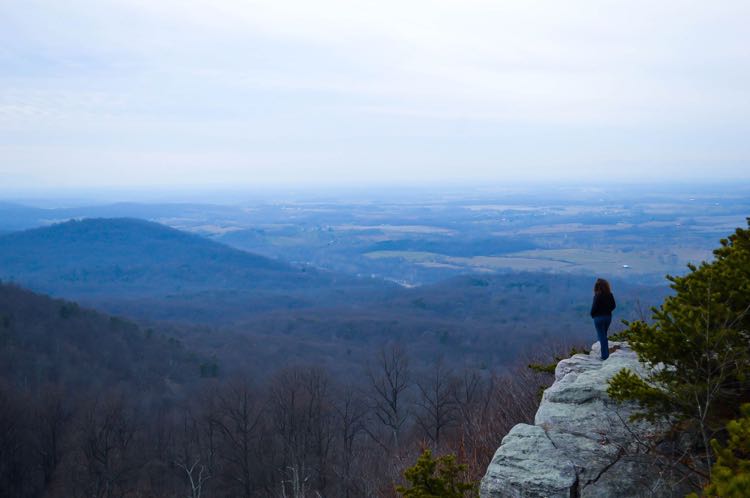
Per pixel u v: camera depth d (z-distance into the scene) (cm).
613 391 711
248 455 4044
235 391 4275
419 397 4850
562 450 752
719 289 652
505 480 726
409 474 760
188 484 3934
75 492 3878
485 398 2338
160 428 4712
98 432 4306
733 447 479
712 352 634
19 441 4128
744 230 758
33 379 5622
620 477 682
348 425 4103
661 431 738
